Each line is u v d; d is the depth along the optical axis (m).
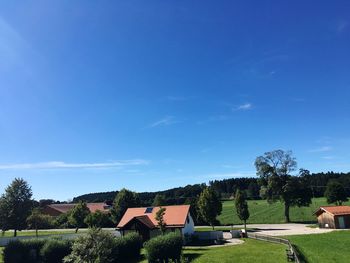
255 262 37.84
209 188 84.06
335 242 50.22
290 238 57.75
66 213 115.38
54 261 49.09
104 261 39.22
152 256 44.00
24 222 80.75
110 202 162.25
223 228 87.00
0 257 54.12
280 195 96.69
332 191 109.19
